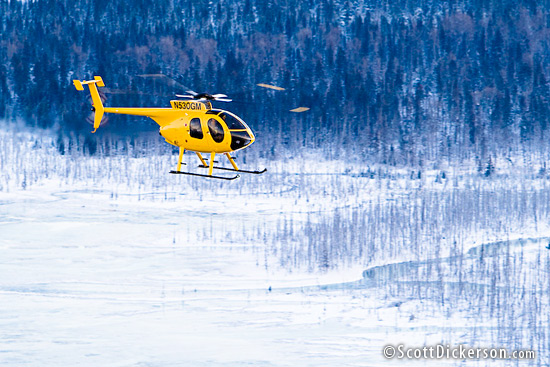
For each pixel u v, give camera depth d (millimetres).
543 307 72812
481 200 138125
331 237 96812
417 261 92562
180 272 88562
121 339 66125
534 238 108438
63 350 63469
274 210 134875
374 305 74875
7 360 61219
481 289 79375
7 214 127062
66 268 90438
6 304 75625
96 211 130875
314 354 62375
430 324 69250
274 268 89312
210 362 60938
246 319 71312
